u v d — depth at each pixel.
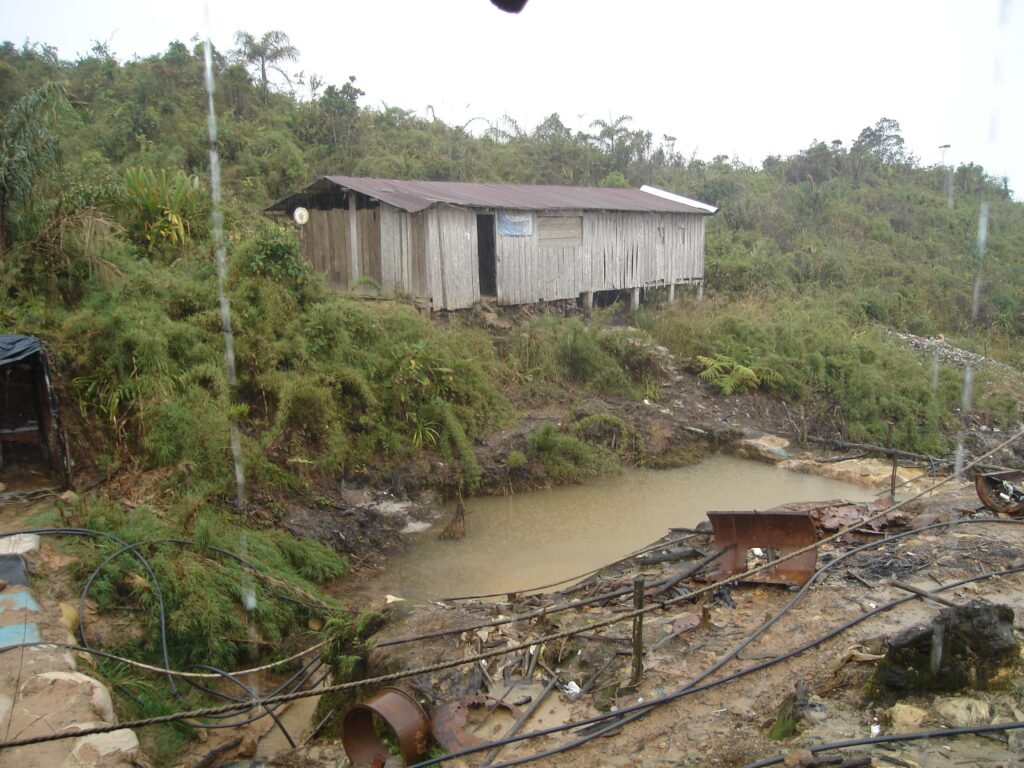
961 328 27.73
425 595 9.17
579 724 5.24
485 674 6.13
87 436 9.59
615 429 14.48
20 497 8.68
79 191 12.18
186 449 9.53
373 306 13.84
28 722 5.38
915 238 35.16
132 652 7.04
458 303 16.03
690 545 8.89
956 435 16.89
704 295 22.97
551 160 30.59
